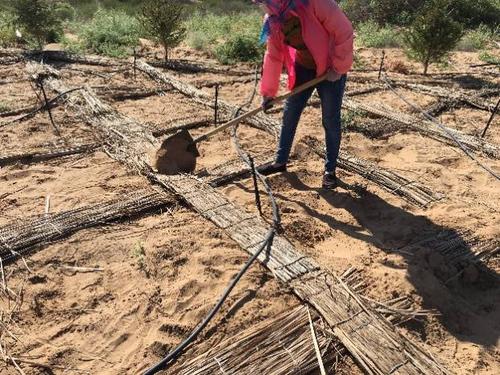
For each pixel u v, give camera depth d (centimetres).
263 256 380
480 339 331
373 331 319
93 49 961
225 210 434
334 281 358
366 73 870
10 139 559
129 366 303
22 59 838
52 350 312
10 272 371
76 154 536
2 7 1169
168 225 422
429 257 387
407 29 1251
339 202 463
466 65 964
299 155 543
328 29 400
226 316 335
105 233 411
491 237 416
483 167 523
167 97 712
